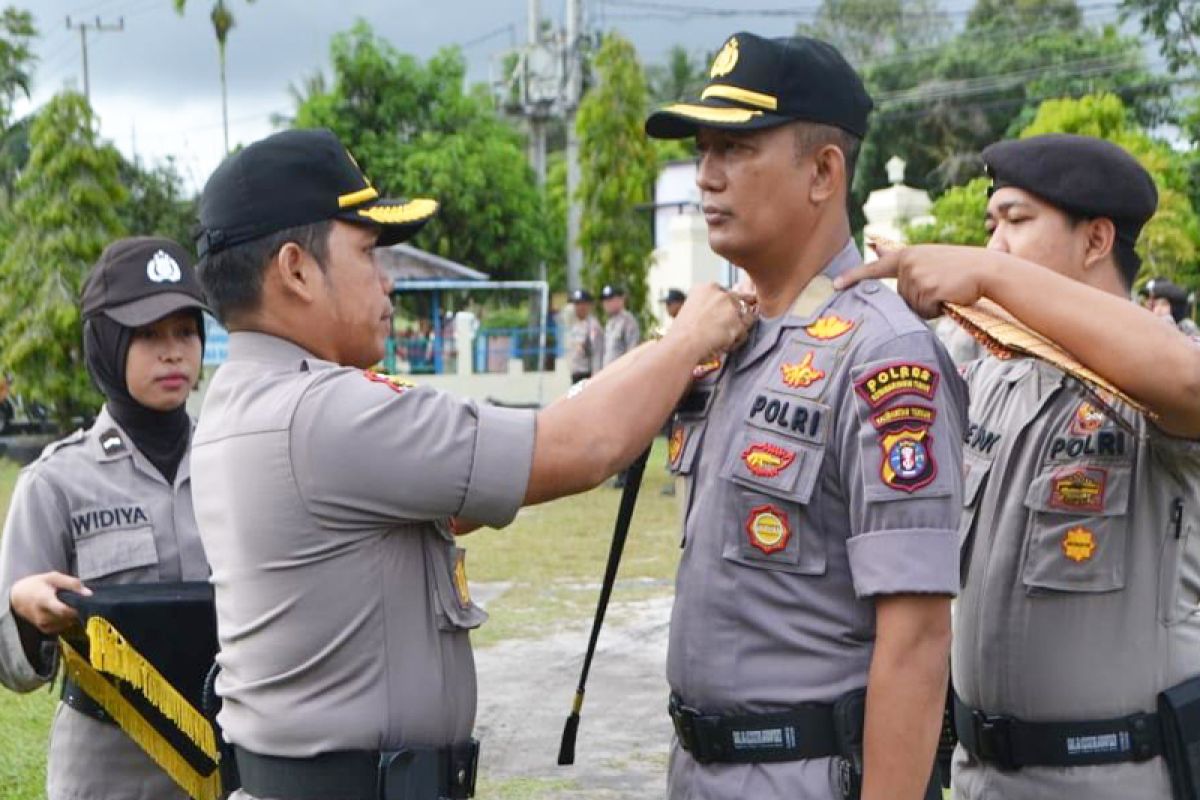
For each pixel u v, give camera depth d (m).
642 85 19.00
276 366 2.25
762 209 2.24
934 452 2.10
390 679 2.17
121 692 2.72
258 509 2.16
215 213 2.26
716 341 2.26
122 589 2.70
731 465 2.25
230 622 2.23
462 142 25.00
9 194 20.39
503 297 25.67
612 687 5.92
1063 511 2.55
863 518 2.12
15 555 2.84
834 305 2.25
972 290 2.22
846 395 2.17
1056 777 2.57
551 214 28.06
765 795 2.20
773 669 2.21
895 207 18.16
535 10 25.08
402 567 2.20
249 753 2.21
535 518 10.50
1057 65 32.19
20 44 22.55
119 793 2.85
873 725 2.11
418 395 2.17
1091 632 2.54
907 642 2.09
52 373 13.73
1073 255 2.62
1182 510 2.53
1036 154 2.61
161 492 2.95
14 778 4.80
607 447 2.19
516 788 4.71
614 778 4.82
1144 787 2.53
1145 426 2.48
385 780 2.13
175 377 2.93
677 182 24.92
